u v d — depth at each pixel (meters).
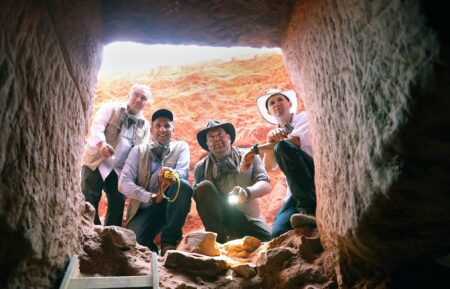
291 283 2.51
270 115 4.09
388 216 1.80
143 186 3.56
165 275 2.56
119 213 3.61
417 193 1.64
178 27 3.31
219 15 3.19
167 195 3.42
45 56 1.76
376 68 1.65
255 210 3.56
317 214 2.73
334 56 2.19
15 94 1.45
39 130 1.70
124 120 3.92
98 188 3.62
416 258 2.05
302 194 3.04
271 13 3.15
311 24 2.57
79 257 2.45
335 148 2.27
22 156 1.53
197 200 3.44
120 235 2.68
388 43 1.54
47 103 1.80
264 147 3.41
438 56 1.27
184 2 3.05
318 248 2.68
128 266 2.54
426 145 1.49
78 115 2.41
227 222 3.49
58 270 2.11
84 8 2.46
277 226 3.14
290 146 3.14
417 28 1.34
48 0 1.79
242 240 3.12
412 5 1.35
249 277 2.67
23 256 1.59
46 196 1.80
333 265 2.46
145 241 3.27
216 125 3.79
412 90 1.39
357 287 2.29
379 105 1.65
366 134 1.78
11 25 1.40
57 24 1.93
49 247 1.87
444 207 1.68
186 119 7.19
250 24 3.29
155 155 3.70
